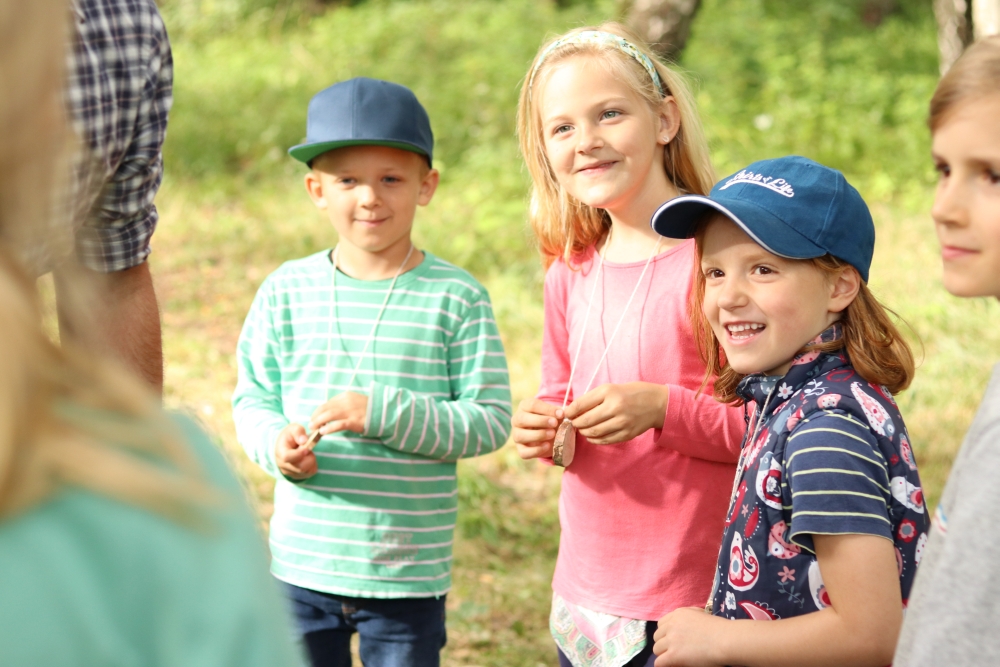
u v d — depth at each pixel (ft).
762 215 5.47
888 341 5.62
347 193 8.24
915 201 25.91
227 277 22.84
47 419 2.29
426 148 8.43
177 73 37.58
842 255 5.52
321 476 8.01
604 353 7.53
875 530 4.77
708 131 28.25
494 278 21.97
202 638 2.31
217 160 30.35
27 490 2.20
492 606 12.06
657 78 7.63
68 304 2.77
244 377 8.61
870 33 43.06
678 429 6.86
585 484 7.40
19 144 2.35
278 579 8.16
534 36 37.63
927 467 15.01
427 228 24.18
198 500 2.41
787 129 30.12
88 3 6.16
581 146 7.35
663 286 7.36
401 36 38.78
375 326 8.27
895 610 4.75
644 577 7.06
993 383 3.70
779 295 5.49
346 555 7.92
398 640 8.02
